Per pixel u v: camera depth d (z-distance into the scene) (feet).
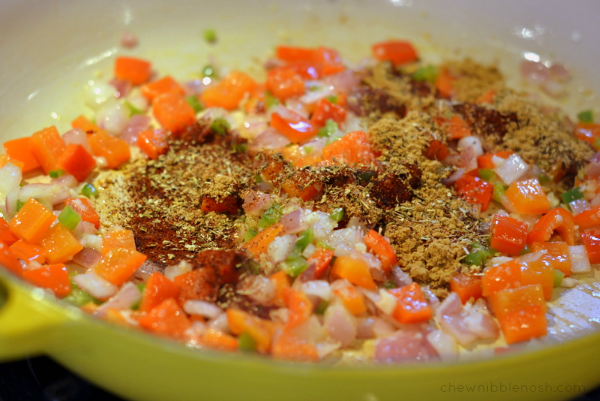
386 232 0.78
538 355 0.62
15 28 0.95
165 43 1.03
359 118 0.92
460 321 0.73
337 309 0.71
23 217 0.75
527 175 0.86
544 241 0.81
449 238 0.79
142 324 0.69
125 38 1.02
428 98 0.94
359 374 0.60
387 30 1.07
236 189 0.81
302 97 0.93
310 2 1.08
